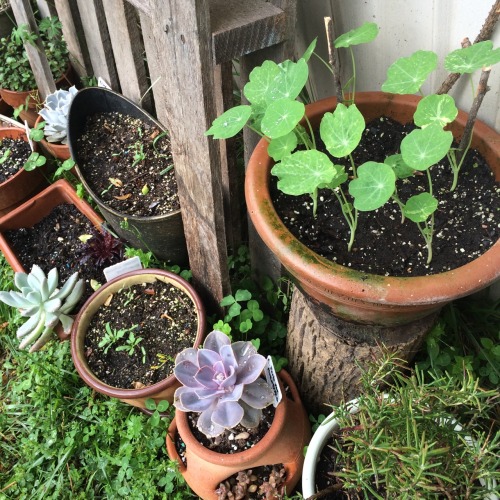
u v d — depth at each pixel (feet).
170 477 4.39
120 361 4.63
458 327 4.78
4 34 7.59
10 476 4.83
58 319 4.95
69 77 7.14
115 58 5.87
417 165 3.01
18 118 7.71
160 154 5.73
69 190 6.13
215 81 4.20
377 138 4.09
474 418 3.02
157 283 5.01
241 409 3.62
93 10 5.67
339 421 3.21
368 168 3.13
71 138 5.83
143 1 3.98
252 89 3.59
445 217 3.64
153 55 5.11
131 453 4.60
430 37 3.82
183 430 3.91
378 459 2.81
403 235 3.59
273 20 3.59
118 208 5.32
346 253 3.53
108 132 6.05
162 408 4.39
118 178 5.62
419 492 2.54
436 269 3.39
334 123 3.24
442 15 3.64
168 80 3.83
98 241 5.61
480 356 4.58
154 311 4.86
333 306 3.50
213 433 3.63
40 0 7.04
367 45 4.21
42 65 6.66
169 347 4.65
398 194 3.79
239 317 4.91
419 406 2.85
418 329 3.86
